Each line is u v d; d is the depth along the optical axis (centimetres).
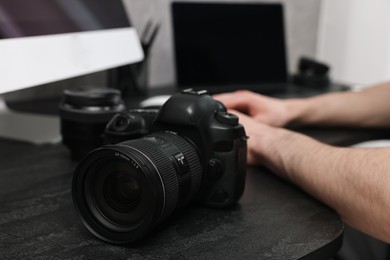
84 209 40
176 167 40
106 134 49
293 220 44
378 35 137
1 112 81
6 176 54
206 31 108
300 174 50
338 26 147
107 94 58
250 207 47
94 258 36
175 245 39
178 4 104
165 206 38
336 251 41
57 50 59
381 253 82
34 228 41
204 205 47
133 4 104
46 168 57
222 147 45
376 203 42
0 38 51
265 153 57
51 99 92
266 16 118
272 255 37
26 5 57
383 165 43
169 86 113
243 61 114
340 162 47
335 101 80
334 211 47
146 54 97
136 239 38
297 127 79
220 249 38
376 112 80
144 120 48
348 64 147
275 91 111
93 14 71
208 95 47
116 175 39
